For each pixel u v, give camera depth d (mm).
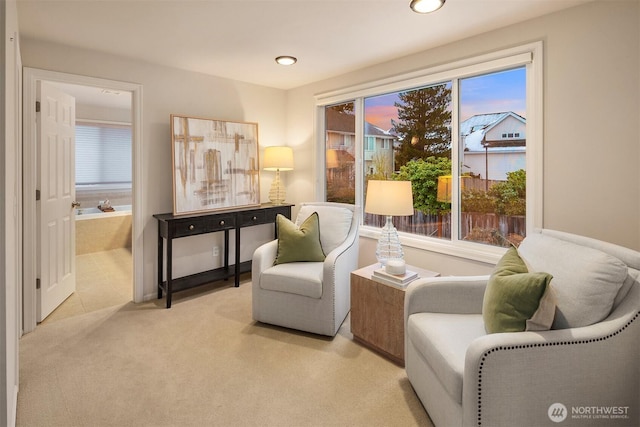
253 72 3623
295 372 2158
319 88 3945
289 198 4422
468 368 1344
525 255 1862
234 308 3172
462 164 2891
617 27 2029
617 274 1424
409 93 3227
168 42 2801
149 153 3336
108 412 1791
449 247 2867
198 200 3541
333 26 2494
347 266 2848
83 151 5824
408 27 2506
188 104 3564
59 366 2209
